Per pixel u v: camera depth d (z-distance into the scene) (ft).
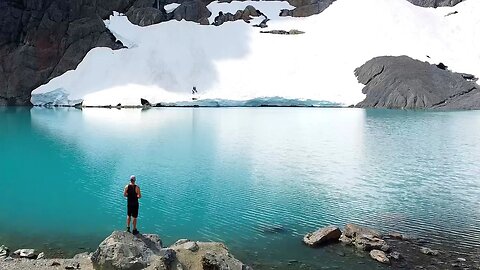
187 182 75.61
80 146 107.76
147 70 230.48
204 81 229.25
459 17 270.46
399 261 45.39
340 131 130.21
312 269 43.73
